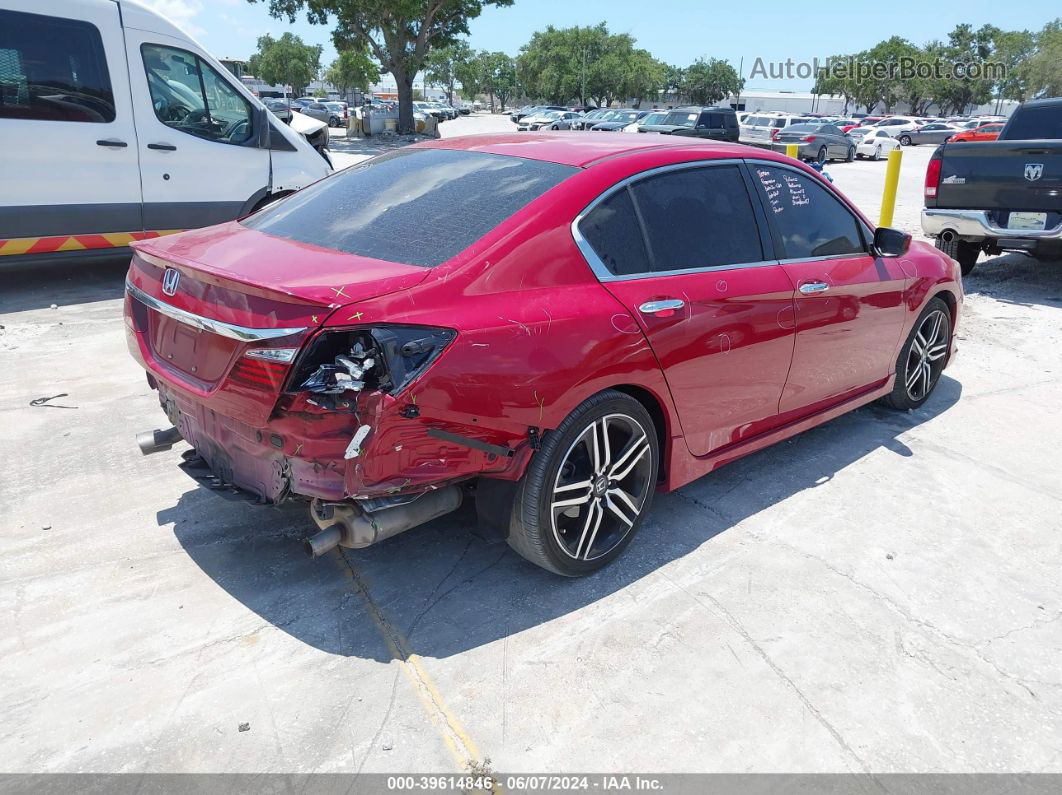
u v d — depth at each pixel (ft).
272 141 25.64
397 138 112.88
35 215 21.39
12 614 8.99
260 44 307.78
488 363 8.08
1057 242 24.25
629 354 9.36
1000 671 8.75
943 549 11.16
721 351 10.66
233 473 8.93
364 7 103.81
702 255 10.74
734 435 11.76
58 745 7.26
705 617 9.44
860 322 13.37
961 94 286.05
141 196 23.11
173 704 7.79
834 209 13.26
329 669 8.34
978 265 32.22
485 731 7.61
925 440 14.88
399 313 7.76
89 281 24.52
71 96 21.44
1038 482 13.29
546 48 315.58
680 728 7.75
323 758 7.23
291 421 7.70
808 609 9.68
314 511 8.47
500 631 9.04
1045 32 249.75
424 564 10.29
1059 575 10.64
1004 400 17.11
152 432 10.59
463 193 9.80
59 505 11.35
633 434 9.97
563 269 9.09
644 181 10.32
